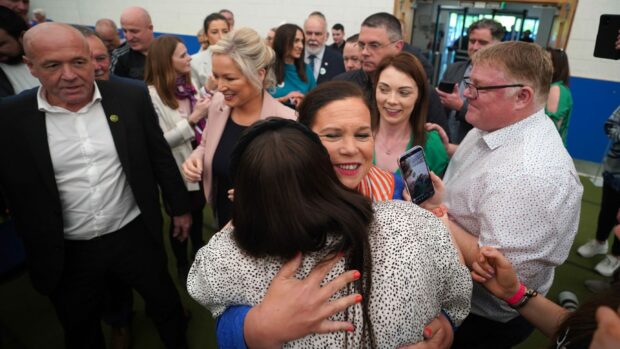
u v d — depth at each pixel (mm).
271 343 590
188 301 2252
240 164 602
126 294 1826
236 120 1653
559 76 2623
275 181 573
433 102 1886
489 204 1035
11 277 2396
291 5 5438
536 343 2002
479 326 1255
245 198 600
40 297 2271
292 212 577
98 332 1646
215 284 662
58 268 1408
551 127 1096
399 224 665
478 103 1122
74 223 1415
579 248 2752
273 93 3109
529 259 997
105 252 1495
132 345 1956
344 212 602
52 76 1195
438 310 743
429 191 1126
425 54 5086
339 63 3787
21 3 3027
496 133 1116
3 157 1273
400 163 1051
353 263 607
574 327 680
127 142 1421
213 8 6047
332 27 4988
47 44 1161
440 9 4848
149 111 1504
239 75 1488
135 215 1556
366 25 2113
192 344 1968
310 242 595
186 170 1615
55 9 7680
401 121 1521
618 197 2451
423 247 652
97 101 1370
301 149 583
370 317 598
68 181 1364
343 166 836
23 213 1348
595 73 4160
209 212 3305
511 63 1038
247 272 647
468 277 760
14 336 1991
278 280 612
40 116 1280
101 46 1995
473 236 1132
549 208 964
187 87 2279
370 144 840
